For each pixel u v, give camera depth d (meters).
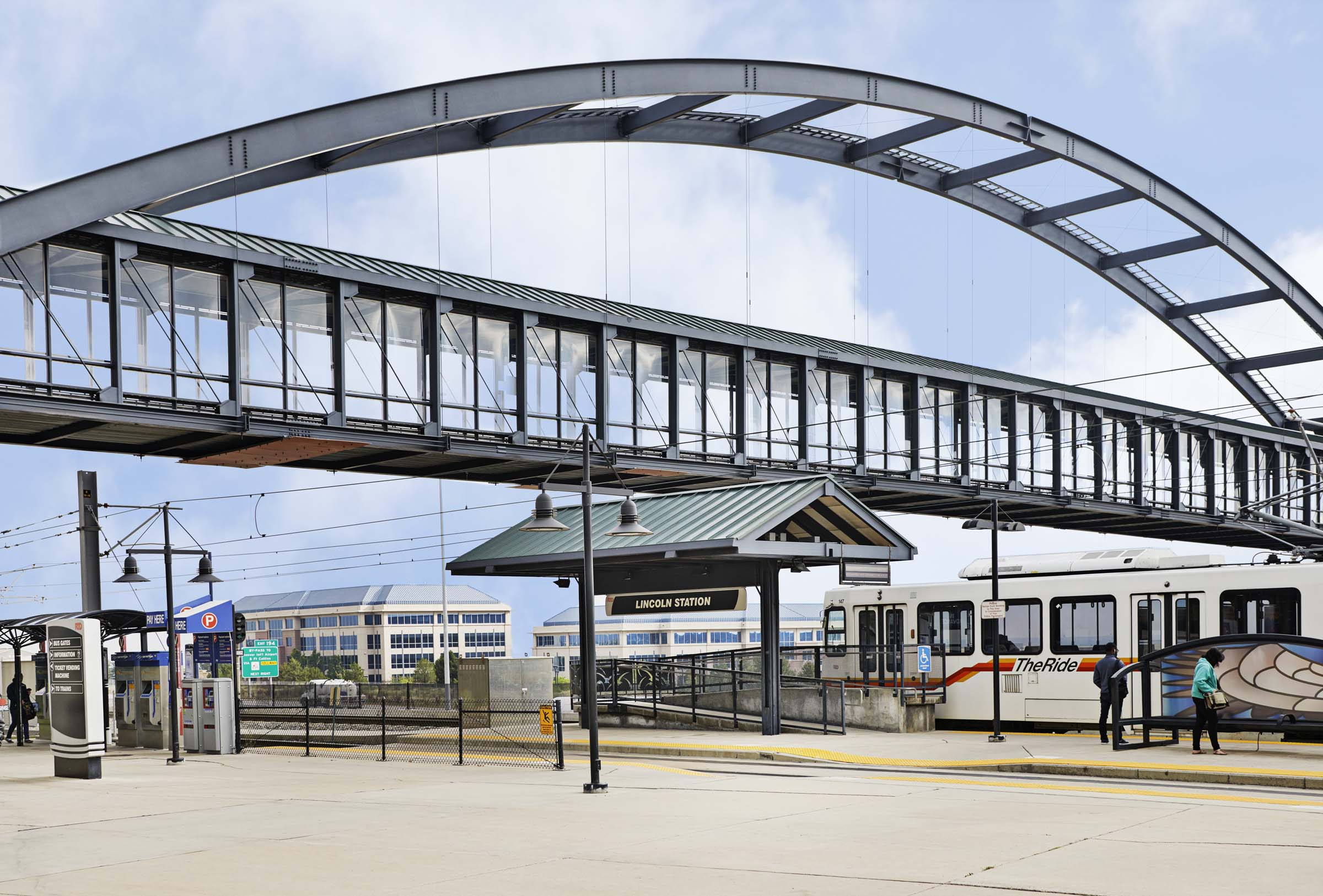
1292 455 70.12
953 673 31.75
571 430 37.66
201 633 32.88
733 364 42.41
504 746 26.48
